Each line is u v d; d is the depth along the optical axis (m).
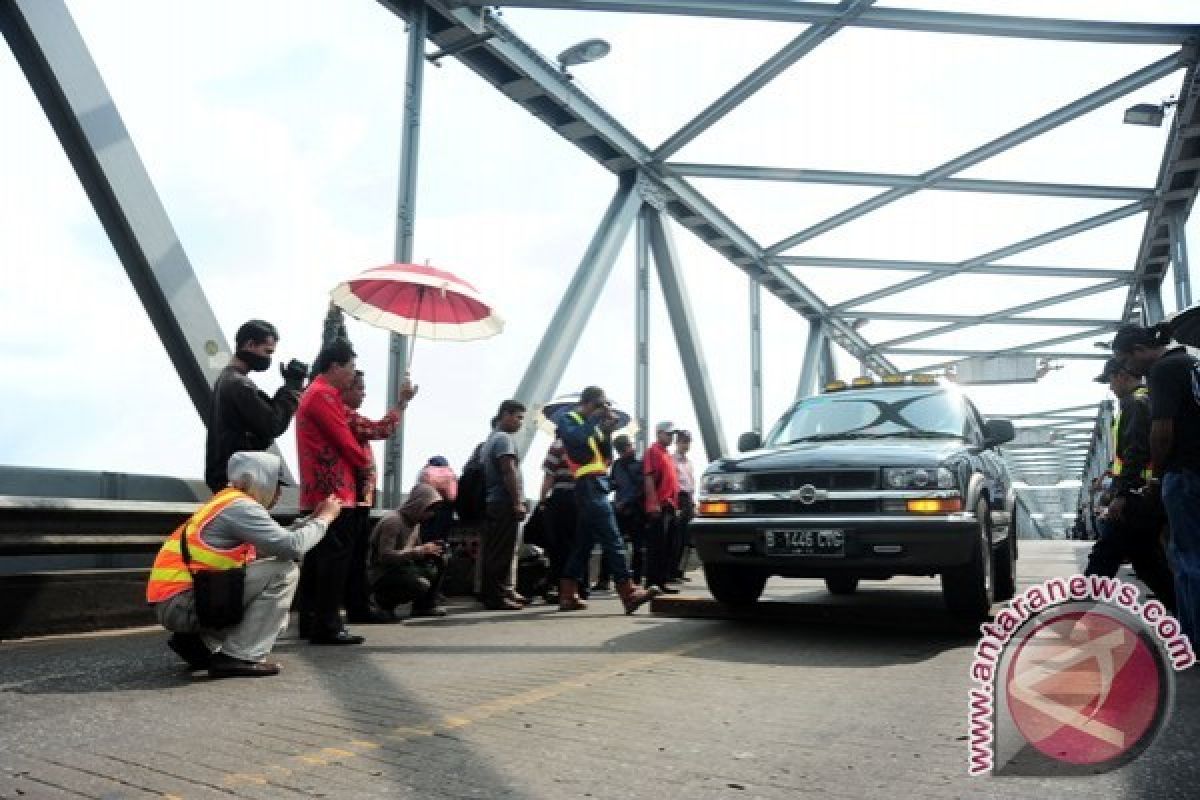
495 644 4.89
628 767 2.45
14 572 5.26
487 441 7.13
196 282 6.43
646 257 13.64
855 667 4.13
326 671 3.97
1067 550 17.48
